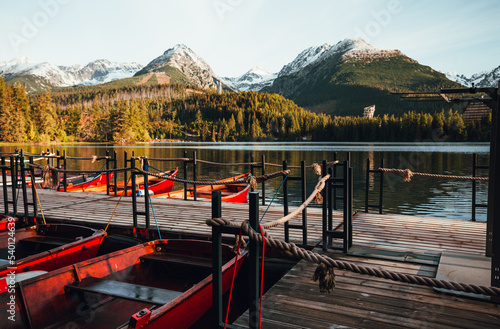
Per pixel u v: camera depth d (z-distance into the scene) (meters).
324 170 4.15
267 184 18.02
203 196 10.09
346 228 4.14
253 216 1.76
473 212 6.09
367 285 3.30
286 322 2.62
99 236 4.84
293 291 3.20
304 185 4.46
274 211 6.83
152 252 4.49
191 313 3.24
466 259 3.72
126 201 8.14
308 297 3.06
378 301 2.96
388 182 18.98
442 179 19.81
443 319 2.63
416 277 1.48
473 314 2.71
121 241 5.79
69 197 8.73
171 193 10.27
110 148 64.00
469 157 35.84
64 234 5.32
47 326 3.12
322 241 4.57
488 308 2.80
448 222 5.79
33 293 3.16
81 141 107.19
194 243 4.46
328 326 2.56
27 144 77.06
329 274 1.64
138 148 65.25
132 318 2.54
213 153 46.78
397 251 4.18
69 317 3.29
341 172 22.50
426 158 34.78
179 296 3.05
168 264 4.26
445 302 2.92
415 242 4.57
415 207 12.34
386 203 13.12
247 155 41.66
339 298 3.03
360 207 12.36
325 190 4.24
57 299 3.30
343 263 1.57
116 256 4.02
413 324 2.56
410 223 5.70
